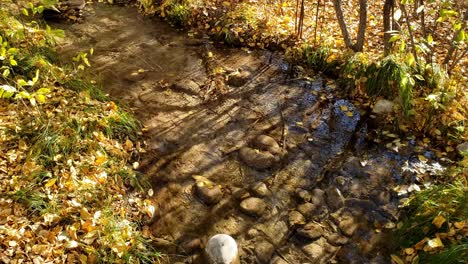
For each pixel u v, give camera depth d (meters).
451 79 4.81
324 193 3.89
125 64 5.41
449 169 4.02
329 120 4.75
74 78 4.81
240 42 5.98
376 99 4.93
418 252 3.31
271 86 5.24
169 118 4.65
